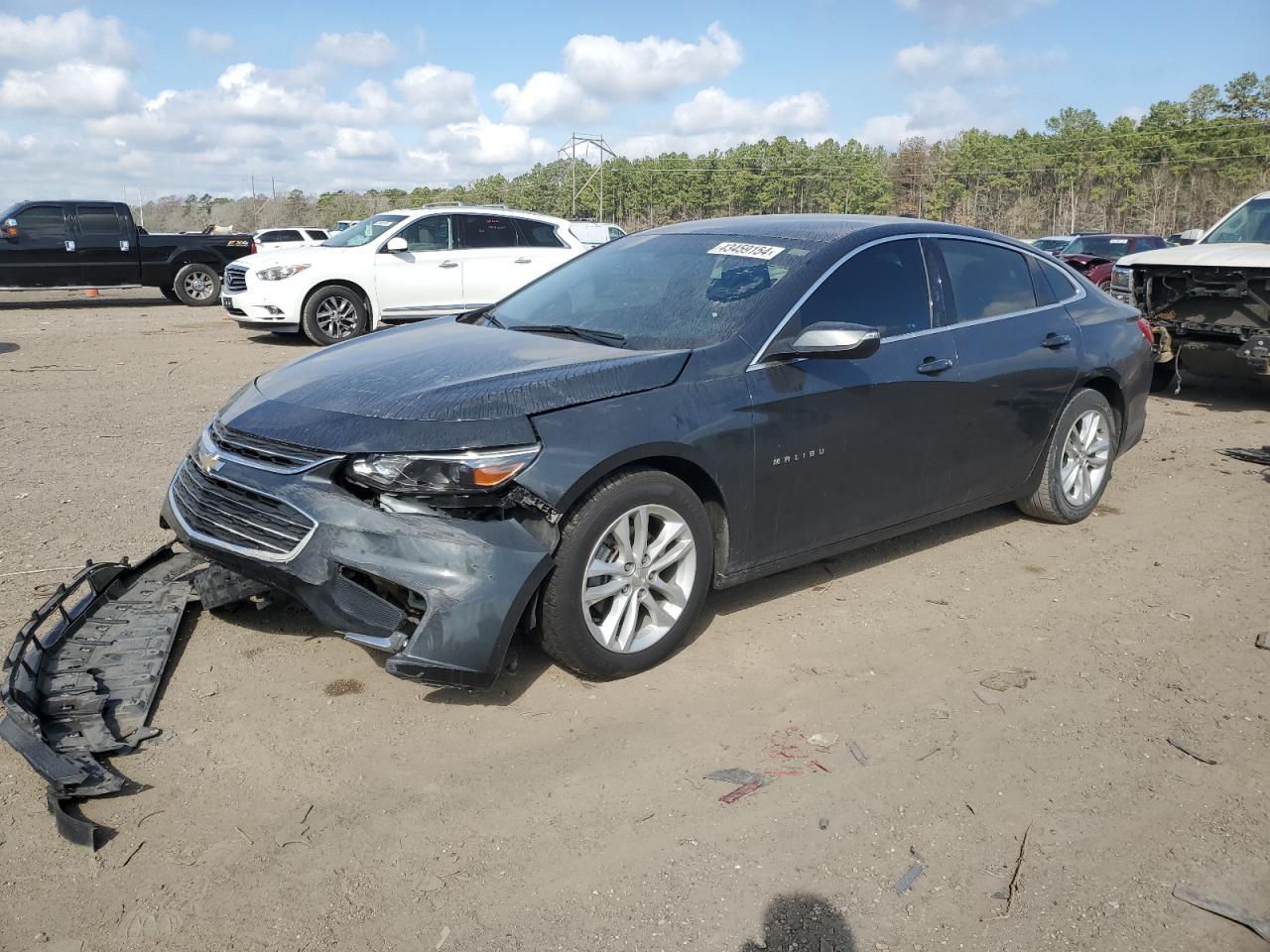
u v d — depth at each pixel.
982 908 2.55
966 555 5.09
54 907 2.47
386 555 3.20
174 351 12.25
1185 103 115.38
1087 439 5.52
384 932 2.43
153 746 3.18
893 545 5.23
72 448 6.90
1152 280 8.93
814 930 2.46
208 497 3.61
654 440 3.52
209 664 3.72
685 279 4.39
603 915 2.50
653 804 2.95
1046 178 111.81
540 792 3.00
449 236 13.36
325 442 3.32
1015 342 4.96
